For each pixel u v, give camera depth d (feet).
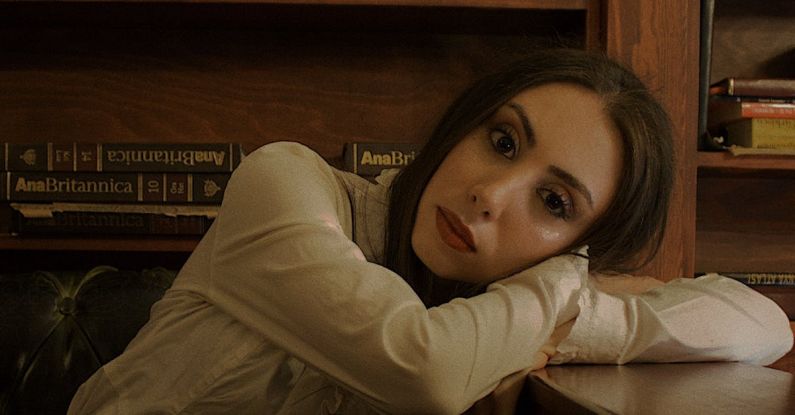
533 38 5.35
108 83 5.23
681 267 4.55
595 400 1.76
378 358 2.14
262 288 2.41
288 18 4.94
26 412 4.05
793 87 4.75
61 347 4.14
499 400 2.32
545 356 2.49
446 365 2.13
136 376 2.81
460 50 5.37
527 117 2.72
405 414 2.19
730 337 2.80
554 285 2.53
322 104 5.31
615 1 4.50
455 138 2.85
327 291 2.24
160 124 5.24
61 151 4.51
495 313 2.33
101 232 4.55
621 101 2.82
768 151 4.63
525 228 2.71
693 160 4.58
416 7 4.61
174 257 5.24
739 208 5.63
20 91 5.20
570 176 2.69
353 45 5.33
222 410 2.75
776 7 5.63
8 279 4.25
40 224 4.52
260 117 5.28
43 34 5.21
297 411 2.69
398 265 2.97
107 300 4.22
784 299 4.93
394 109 5.34
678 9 4.56
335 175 3.07
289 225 2.40
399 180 3.08
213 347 2.70
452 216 2.75
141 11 4.76
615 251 2.97
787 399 1.82
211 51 5.27
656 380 2.18
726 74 5.57
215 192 4.55
